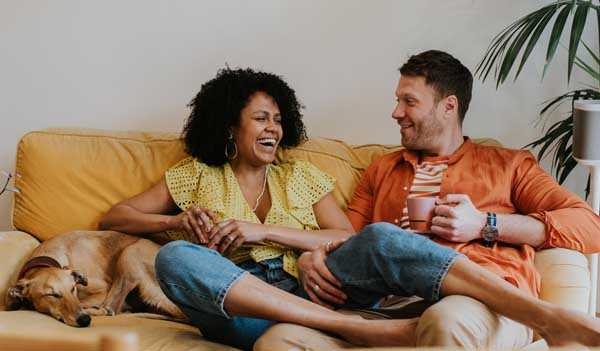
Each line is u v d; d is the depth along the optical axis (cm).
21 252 256
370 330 194
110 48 327
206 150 262
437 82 253
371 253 211
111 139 277
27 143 271
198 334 223
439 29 321
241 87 261
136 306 261
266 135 259
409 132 257
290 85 326
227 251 243
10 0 328
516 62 321
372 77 324
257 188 264
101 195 269
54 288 229
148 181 270
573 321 182
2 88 330
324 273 223
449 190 251
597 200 255
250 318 214
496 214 233
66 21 327
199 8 324
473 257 227
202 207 249
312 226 261
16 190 269
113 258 260
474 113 323
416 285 203
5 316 216
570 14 318
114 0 325
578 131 251
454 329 180
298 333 197
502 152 258
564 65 320
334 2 322
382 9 322
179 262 211
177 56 326
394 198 259
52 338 114
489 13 318
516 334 200
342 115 326
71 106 329
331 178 271
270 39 325
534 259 232
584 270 225
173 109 328
